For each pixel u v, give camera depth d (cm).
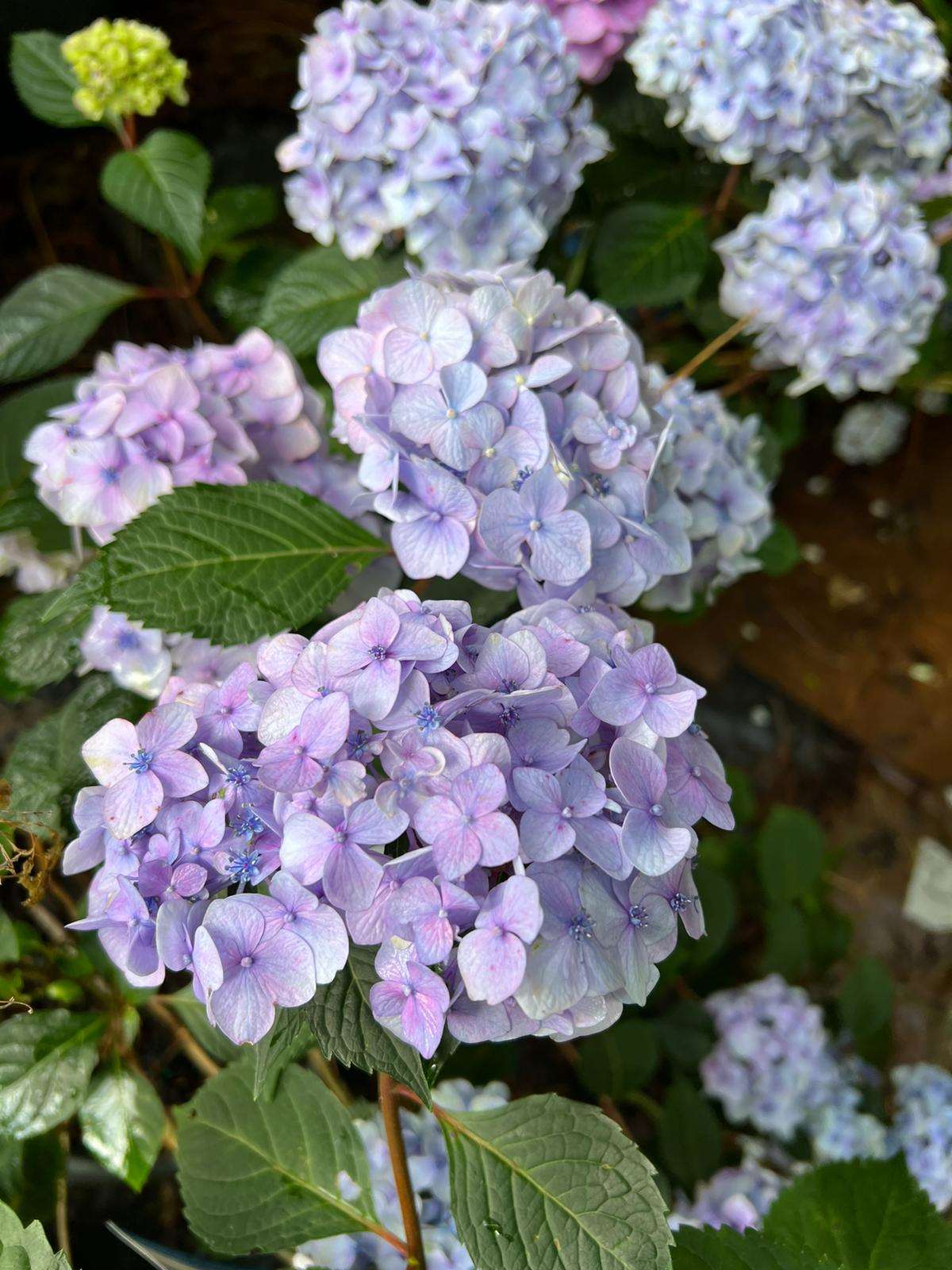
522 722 32
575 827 31
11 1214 36
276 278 56
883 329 55
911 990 75
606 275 60
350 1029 31
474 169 50
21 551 52
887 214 54
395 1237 40
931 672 80
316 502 40
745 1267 37
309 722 31
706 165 64
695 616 62
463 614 33
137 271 76
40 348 56
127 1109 45
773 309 56
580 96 62
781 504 85
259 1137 42
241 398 44
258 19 80
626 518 39
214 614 37
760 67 54
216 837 31
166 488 41
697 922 33
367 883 30
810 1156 60
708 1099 63
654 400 42
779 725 80
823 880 69
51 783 46
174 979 54
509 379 38
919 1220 42
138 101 55
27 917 52
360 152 50
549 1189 36
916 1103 60
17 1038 44
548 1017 31
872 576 83
